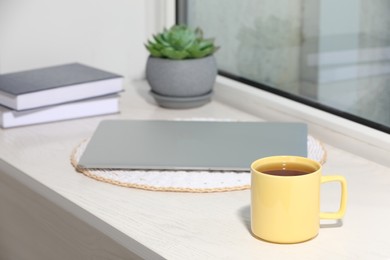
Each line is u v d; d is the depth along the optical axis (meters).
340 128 1.55
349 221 1.21
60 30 1.92
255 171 1.13
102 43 1.97
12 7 1.85
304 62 1.77
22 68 1.89
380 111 1.60
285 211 1.12
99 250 1.42
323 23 1.71
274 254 1.11
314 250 1.12
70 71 1.79
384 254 1.11
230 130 1.56
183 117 1.73
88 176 1.39
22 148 1.54
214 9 1.96
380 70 1.59
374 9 1.58
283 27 1.80
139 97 1.88
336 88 1.70
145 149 1.46
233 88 1.81
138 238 1.16
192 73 1.73
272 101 1.71
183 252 1.12
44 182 1.38
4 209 1.71
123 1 1.97
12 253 1.72
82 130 1.65
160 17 2.01
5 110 1.65
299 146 1.46
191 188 1.32
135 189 1.33
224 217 1.22
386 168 1.44
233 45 1.93
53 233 1.55
